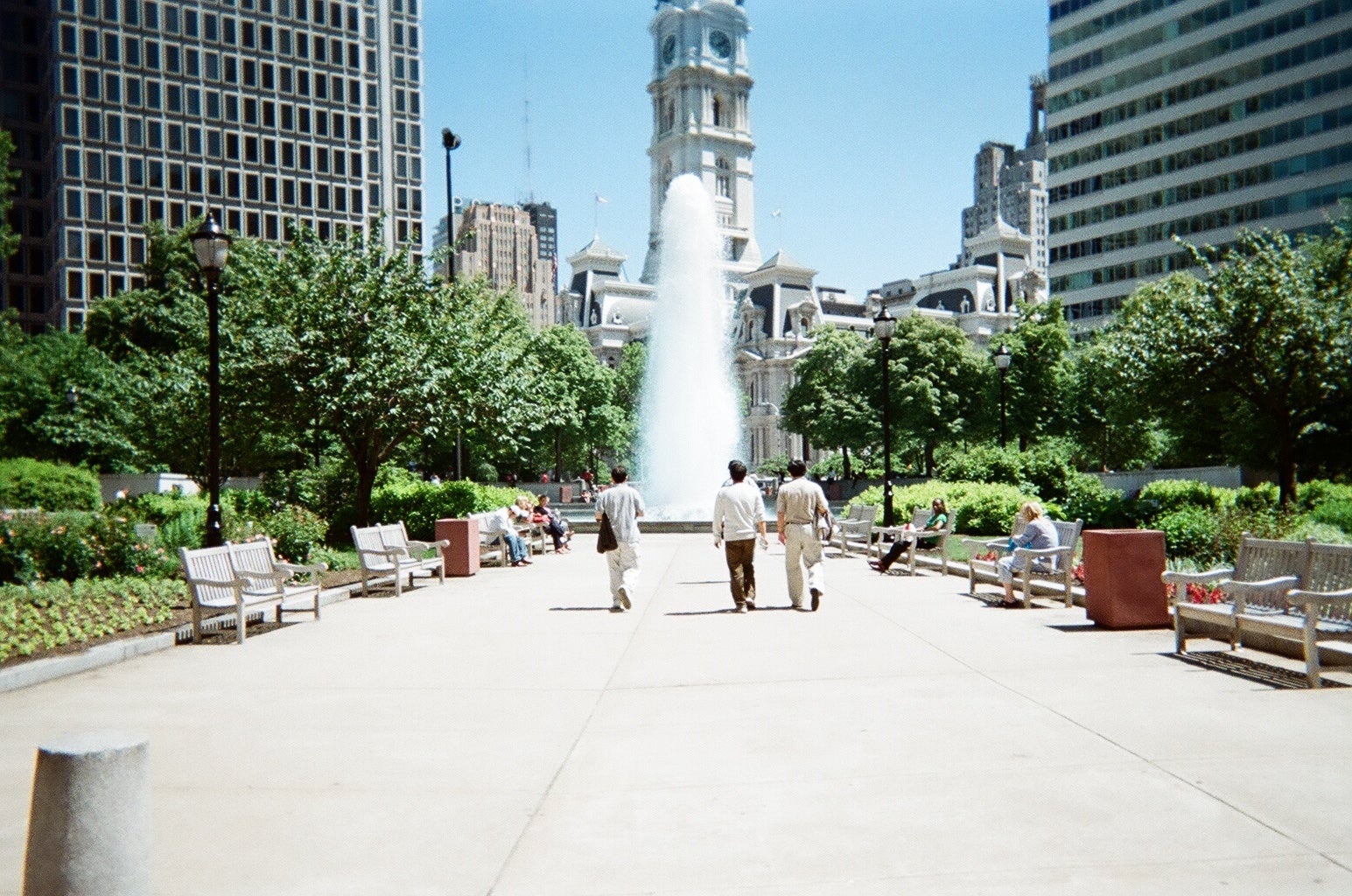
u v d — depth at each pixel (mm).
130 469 50906
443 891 4816
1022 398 65562
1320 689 8586
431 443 36938
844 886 4742
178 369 33062
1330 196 85500
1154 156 100625
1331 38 85062
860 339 84750
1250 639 10562
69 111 98000
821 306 167500
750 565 14828
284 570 12961
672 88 198125
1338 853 4980
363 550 17609
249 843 5484
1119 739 7105
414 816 5891
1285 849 5051
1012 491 30125
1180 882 4684
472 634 12984
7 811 6113
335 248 27781
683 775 6570
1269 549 10367
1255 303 30781
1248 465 38000
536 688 9469
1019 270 163750
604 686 9477
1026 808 5758
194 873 5062
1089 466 67188
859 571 20594
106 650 11125
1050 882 4727
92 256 99188
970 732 7418
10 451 47625
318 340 26531
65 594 15367
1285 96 88688
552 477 92562
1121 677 9242
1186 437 46781
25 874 4020
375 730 7953
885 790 6141
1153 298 34812
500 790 6348
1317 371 30391
